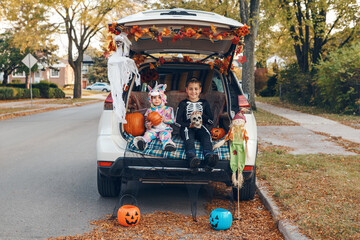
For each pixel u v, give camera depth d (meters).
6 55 42.47
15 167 7.32
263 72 40.03
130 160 4.45
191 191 4.56
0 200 5.32
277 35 25.67
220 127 5.28
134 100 5.50
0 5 22.50
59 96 39.34
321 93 18.34
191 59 6.23
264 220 4.48
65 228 4.28
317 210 4.43
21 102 29.58
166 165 4.43
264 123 13.68
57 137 11.10
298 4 23.67
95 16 31.42
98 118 16.75
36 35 30.39
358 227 3.88
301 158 7.45
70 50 35.97
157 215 4.68
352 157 7.64
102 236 4.03
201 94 5.75
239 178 4.41
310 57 25.72
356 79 16.30
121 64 4.52
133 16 4.77
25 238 4.00
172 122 4.80
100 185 5.26
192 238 3.98
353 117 15.33
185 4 22.94
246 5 18.17
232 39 4.73
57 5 27.58
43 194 5.61
